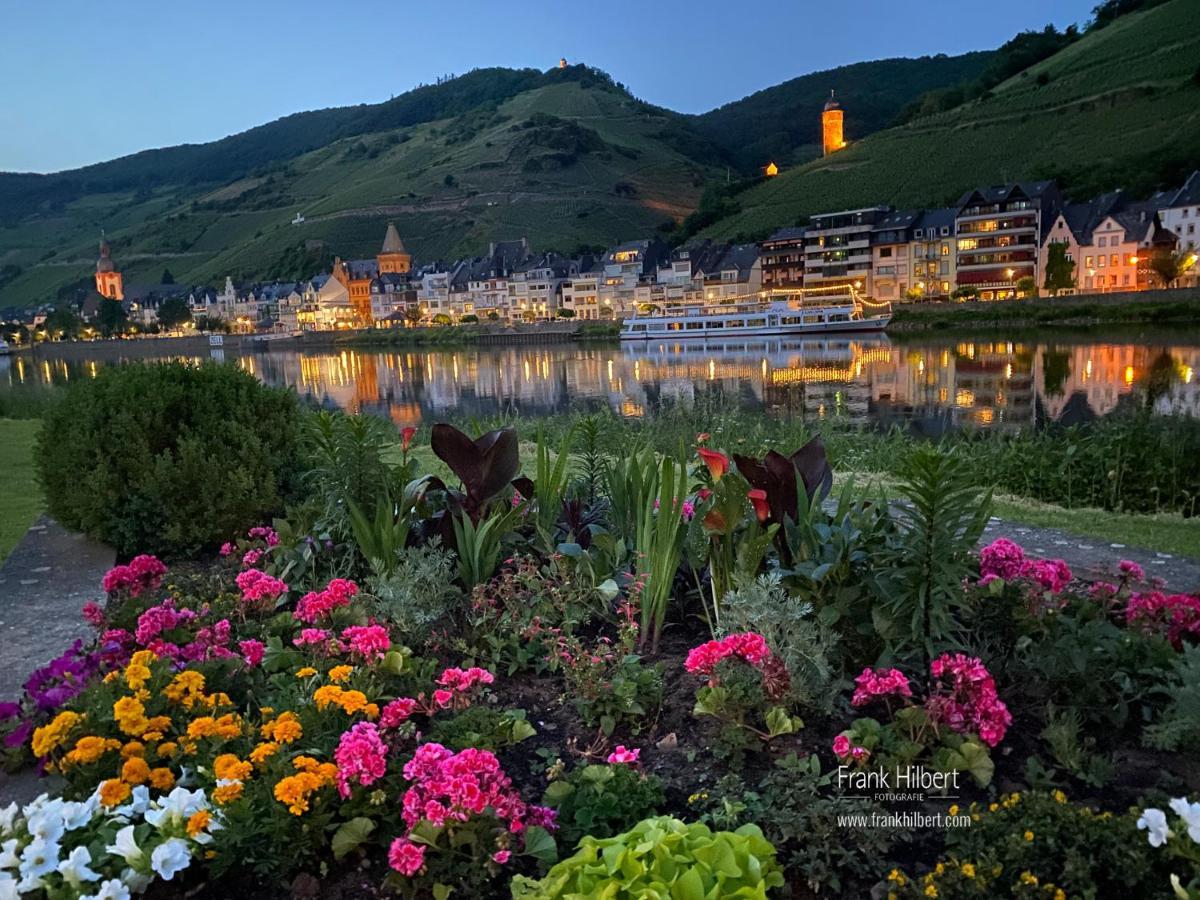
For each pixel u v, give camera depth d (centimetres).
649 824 213
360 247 17812
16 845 213
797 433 1169
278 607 434
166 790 250
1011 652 331
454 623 395
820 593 341
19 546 606
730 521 365
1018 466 930
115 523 566
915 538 320
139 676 278
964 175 10238
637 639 383
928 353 5184
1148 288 6775
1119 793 256
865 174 11662
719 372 4925
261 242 19562
